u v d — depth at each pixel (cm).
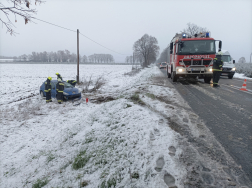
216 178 254
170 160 294
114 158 335
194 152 319
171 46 1266
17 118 769
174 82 1241
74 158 400
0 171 414
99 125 529
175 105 628
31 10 353
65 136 541
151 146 339
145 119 472
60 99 995
